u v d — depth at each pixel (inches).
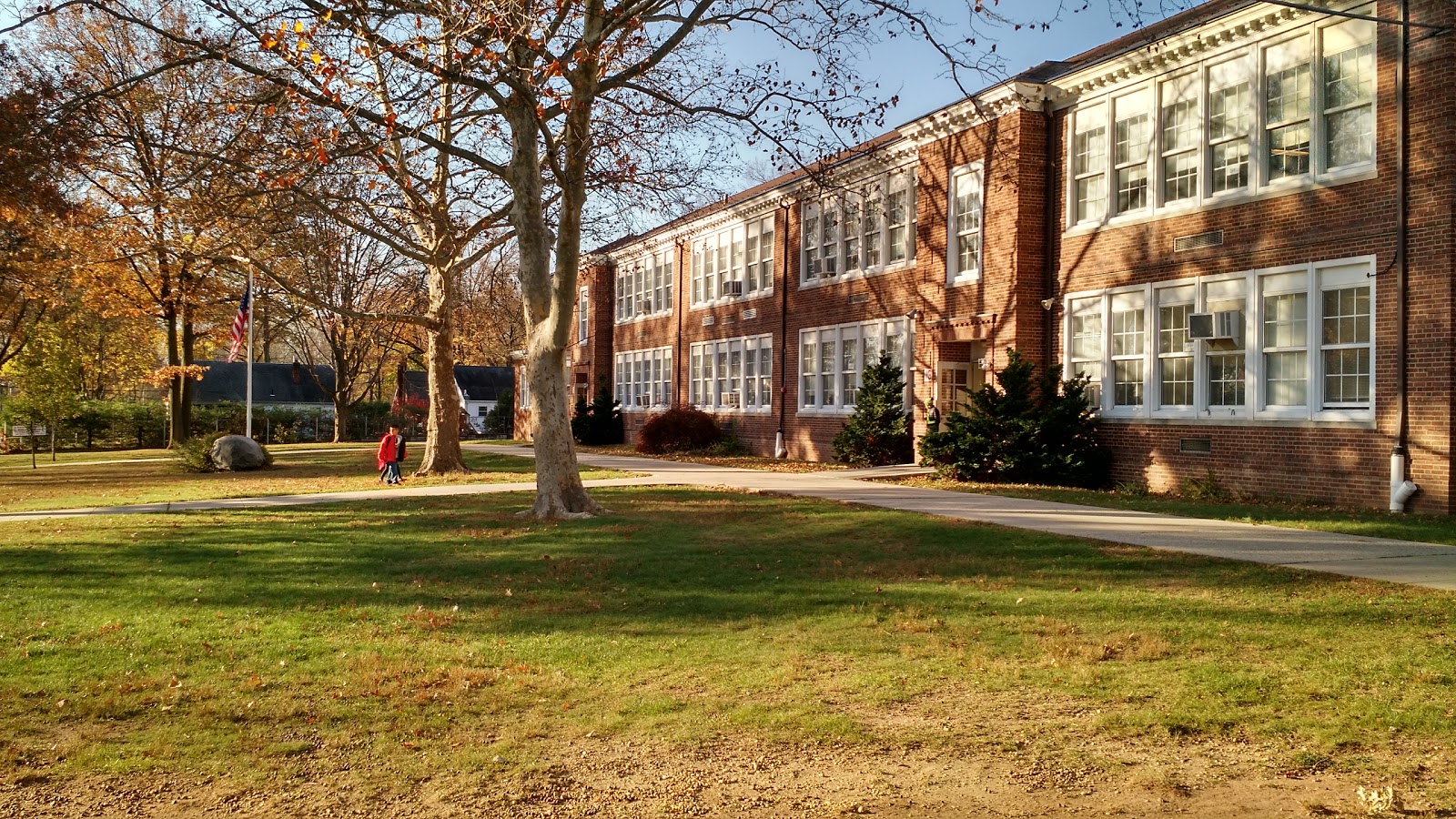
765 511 656.4
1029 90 897.5
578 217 611.2
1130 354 830.5
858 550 488.4
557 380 652.7
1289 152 698.2
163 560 479.2
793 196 1312.7
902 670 277.6
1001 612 347.3
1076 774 203.0
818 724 233.0
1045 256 911.7
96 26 1127.6
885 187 1138.7
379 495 836.0
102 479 1124.5
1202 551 454.9
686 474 1006.4
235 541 541.6
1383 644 287.4
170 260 1178.6
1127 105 836.6
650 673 281.1
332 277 1178.0
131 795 200.1
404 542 534.3
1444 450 605.3
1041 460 834.2
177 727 238.7
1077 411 835.4
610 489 835.4
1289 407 706.8
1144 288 813.9
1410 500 618.5
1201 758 209.3
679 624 339.9
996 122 937.5
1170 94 797.2
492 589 405.4
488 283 2220.7
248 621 349.1
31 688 268.5
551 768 212.2
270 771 211.8
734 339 1482.5
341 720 244.8
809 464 1155.9
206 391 2938.0
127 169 935.7
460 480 1005.2
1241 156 741.3
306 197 734.5
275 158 666.8
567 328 637.3
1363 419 652.7
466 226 965.2
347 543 531.8
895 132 1157.7
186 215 839.1
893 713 242.4
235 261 847.7
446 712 250.2
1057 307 899.4
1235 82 746.2
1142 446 812.6
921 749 218.5
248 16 545.6
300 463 1363.2
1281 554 444.8
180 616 355.6
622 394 1891.0
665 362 1716.3
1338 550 457.1
